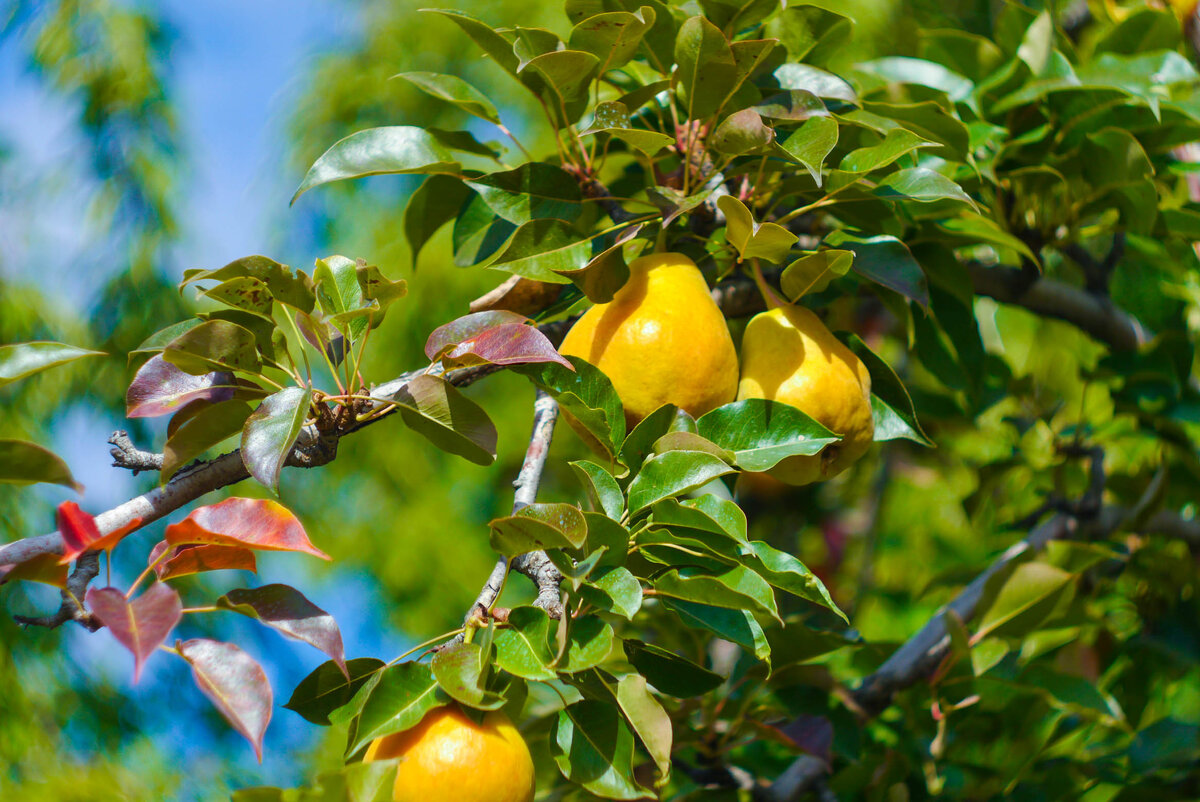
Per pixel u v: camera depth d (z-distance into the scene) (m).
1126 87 1.47
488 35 1.33
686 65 1.32
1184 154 1.60
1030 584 1.46
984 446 2.12
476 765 1.21
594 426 1.28
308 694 1.24
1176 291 1.72
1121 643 1.67
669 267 1.31
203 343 1.24
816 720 1.45
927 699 1.54
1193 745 1.56
